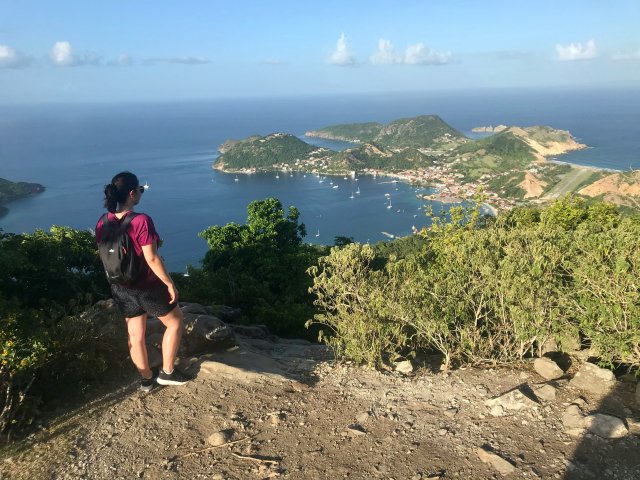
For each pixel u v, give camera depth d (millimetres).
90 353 4441
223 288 13203
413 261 5727
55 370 4438
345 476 2926
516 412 3375
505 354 4488
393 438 3281
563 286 4395
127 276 3373
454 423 3385
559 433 3074
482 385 3938
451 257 5461
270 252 16781
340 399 3959
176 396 4035
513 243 5094
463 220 9797
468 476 2785
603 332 3889
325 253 20828
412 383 4156
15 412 3727
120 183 3322
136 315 3664
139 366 3902
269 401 3939
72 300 5703
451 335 4641
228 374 4367
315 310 10359
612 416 3072
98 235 3379
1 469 3305
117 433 3590
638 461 2730
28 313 4289
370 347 4660
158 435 3520
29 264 7988
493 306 4617
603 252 4242
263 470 3033
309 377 4551
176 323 3822
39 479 3133
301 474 2980
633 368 3973
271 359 5062
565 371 4152
